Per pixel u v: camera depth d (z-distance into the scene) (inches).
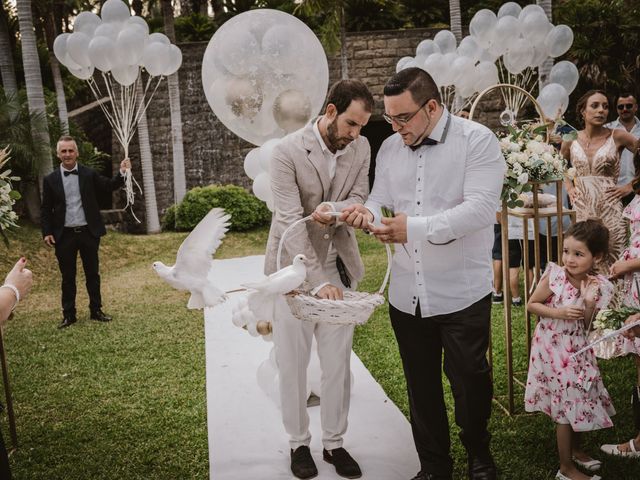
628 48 468.1
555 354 116.0
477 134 99.8
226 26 160.7
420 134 100.1
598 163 193.2
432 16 684.1
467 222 96.4
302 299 96.9
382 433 136.3
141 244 406.3
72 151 236.7
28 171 426.0
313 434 137.4
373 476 119.0
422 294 104.9
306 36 160.4
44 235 235.6
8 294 91.6
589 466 115.4
